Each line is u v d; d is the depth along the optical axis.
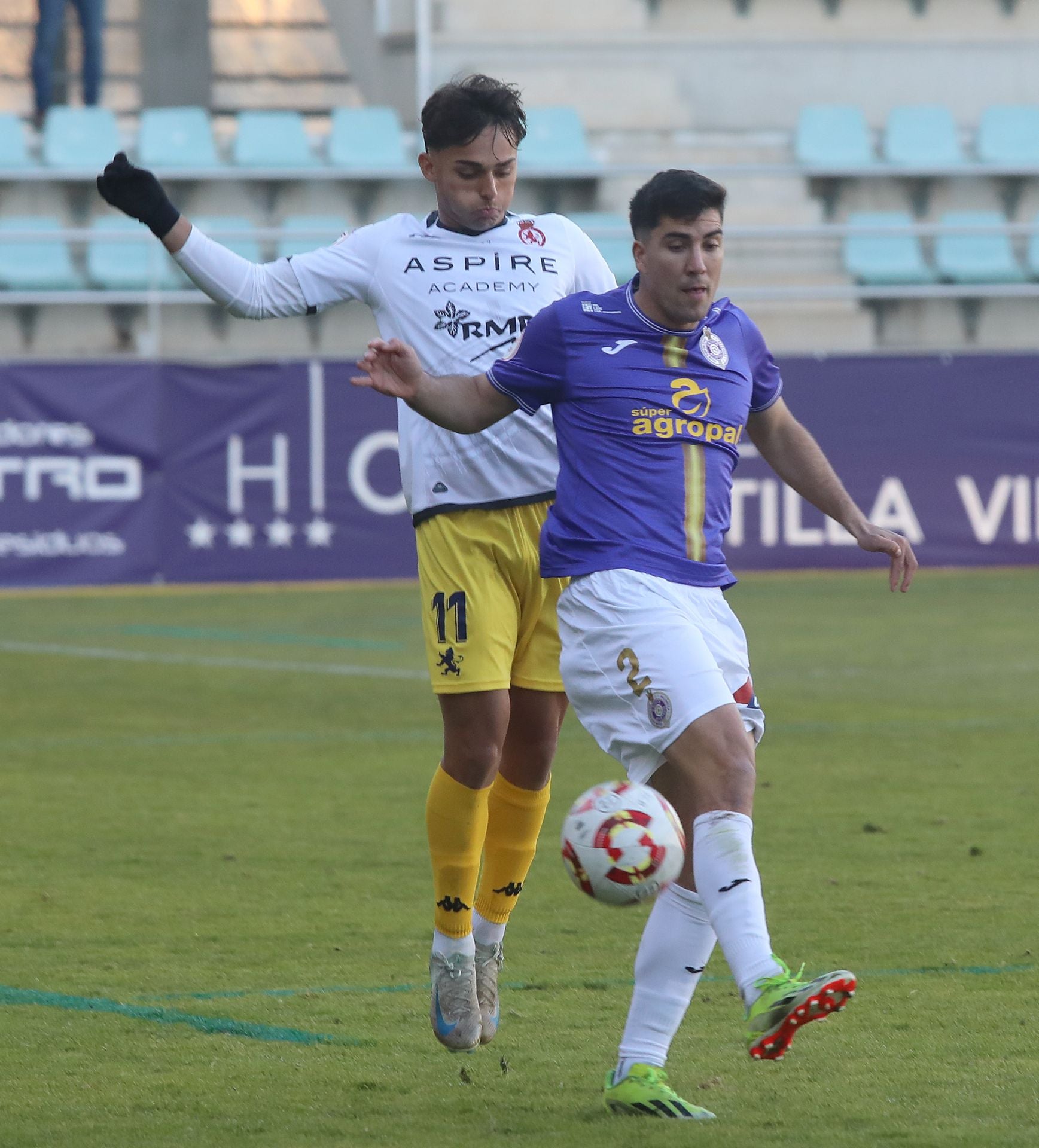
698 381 14.25
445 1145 12.61
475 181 16.50
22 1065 14.76
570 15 82.25
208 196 74.06
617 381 14.15
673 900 13.55
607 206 76.06
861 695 39.00
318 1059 14.96
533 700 16.30
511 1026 16.05
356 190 74.88
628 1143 12.56
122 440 61.84
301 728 35.31
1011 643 47.94
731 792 13.11
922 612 55.06
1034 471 66.81
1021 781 28.95
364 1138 12.80
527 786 16.27
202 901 21.16
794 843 24.20
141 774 30.27
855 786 28.56
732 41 82.06
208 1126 13.13
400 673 43.22
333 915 20.47
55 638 50.22
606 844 12.79
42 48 76.50
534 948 18.97
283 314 16.70
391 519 64.19
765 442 15.38
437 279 16.78
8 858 23.64
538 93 81.19
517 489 16.11
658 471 14.06
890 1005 16.42
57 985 17.39
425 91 78.38
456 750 15.64
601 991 17.25
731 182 77.62
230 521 62.91
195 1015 16.31
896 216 77.44
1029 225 70.00
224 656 46.41
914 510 66.19
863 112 79.75
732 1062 14.77
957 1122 12.95
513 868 16.19
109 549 62.00
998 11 84.50
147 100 81.38
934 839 24.38
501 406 14.42
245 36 81.81
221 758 31.81
